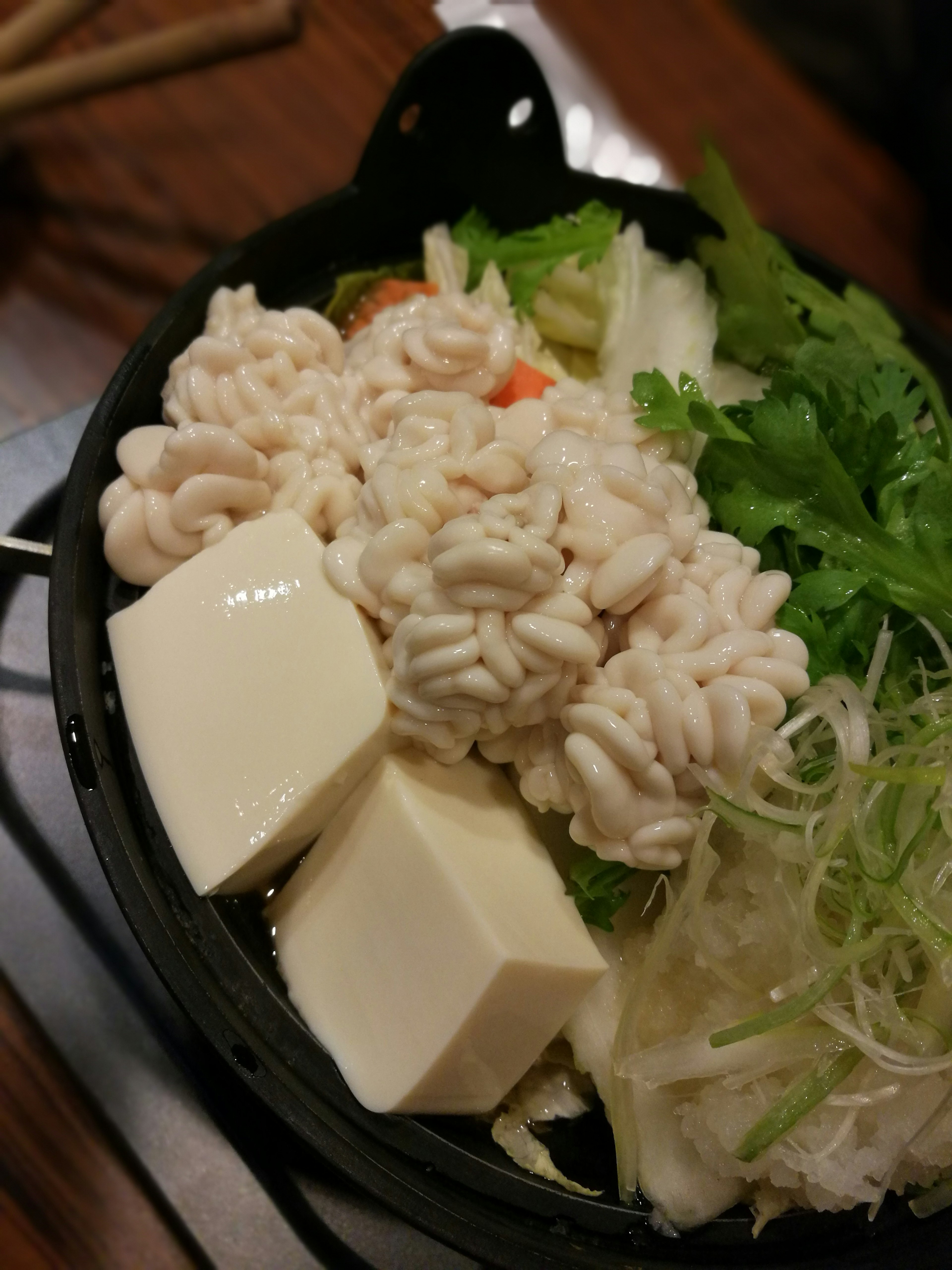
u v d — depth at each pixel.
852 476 0.26
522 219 0.36
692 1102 0.23
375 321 0.29
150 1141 0.25
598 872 0.23
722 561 0.24
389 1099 0.21
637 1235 0.22
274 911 0.23
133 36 0.41
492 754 0.23
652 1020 0.23
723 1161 0.22
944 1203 0.22
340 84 0.42
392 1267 0.23
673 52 0.47
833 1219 0.22
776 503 0.25
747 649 0.22
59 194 0.39
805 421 0.25
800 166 0.47
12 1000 0.26
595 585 0.22
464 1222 0.20
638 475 0.23
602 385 0.33
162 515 0.24
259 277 0.30
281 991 0.23
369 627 0.22
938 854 0.23
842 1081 0.22
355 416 0.26
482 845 0.22
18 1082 0.26
